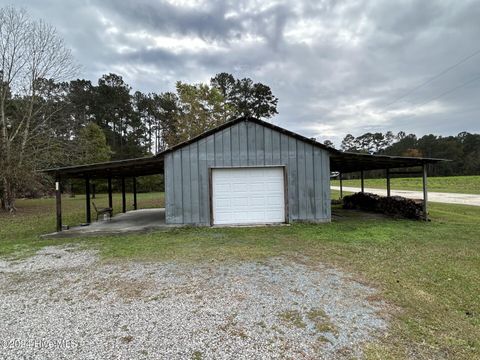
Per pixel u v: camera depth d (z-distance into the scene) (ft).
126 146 120.37
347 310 9.61
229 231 24.70
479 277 12.58
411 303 10.07
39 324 8.89
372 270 13.66
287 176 28.04
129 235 24.14
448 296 10.65
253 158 27.81
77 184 99.14
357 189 85.76
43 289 11.94
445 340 7.79
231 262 15.34
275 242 20.11
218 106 93.40
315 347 7.51
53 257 17.25
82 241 22.02
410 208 31.45
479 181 93.40
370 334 8.12
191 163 27.32
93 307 10.08
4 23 50.52
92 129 92.84
